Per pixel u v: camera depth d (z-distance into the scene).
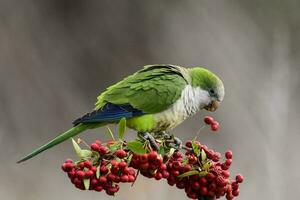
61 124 16.95
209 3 18.72
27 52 18.17
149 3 19.19
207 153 6.24
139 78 7.81
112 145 5.98
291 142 14.20
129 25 19.23
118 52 19.00
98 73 18.67
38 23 18.81
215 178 6.22
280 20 18.16
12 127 16.42
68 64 18.53
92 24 19.23
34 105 17.11
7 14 18.52
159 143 6.45
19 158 14.97
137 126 7.74
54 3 19.14
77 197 13.44
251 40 17.97
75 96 17.86
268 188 12.84
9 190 13.71
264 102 14.99
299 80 15.70
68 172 5.95
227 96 15.99
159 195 10.66
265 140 14.12
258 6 18.39
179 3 19.00
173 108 7.85
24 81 17.59
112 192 5.98
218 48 18.05
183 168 6.18
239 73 16.89
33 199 13.59
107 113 7.50
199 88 8.20
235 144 14.95
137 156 6.01
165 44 18.86
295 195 12.88
